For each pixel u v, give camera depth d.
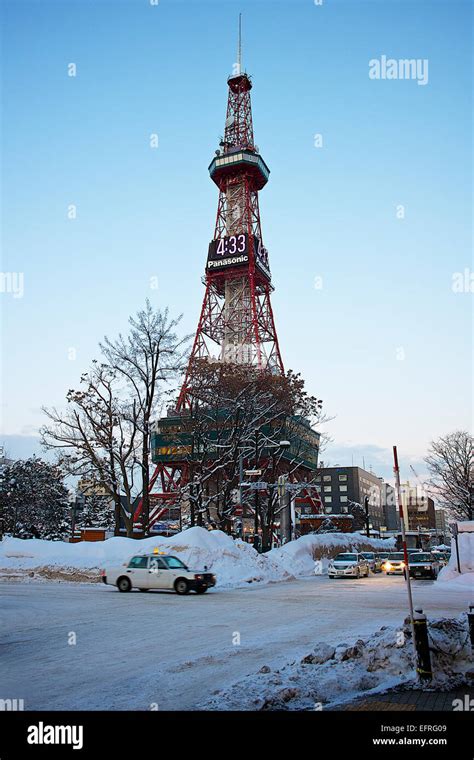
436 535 97.31
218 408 48.19
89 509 82.38
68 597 22.56
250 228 97.69
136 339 41.91
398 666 9.09
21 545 35.16
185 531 34.28
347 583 33.03
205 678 9.18
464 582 30.22
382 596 23.73
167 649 11.73
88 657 10.96
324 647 9.71
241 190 104.19
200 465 48.12
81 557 32.94
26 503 69.75
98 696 8.23
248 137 108.75
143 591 25.58
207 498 48.22
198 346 83.38
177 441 52.97
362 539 66.50
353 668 9.00
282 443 45.22
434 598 22.88
